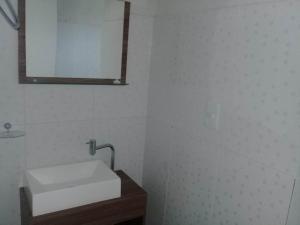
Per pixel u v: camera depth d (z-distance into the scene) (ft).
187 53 5.34
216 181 4.84
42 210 4.57
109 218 5.18
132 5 6.00
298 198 3.60
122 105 6.37
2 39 4.83
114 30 5.86
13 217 5.56
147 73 6.54
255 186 4.15
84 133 6.00
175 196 5.91
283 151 3.75
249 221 4.27
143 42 6.31
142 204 5.54
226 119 4.57
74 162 6.00
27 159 5.47
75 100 5.76
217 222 4.86
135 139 6.73
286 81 3.66
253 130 4.14
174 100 5.77
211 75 4.82
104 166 5.92
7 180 5.35
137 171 6.95
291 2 3.55
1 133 5.04
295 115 3.58
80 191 4.90
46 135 5.57
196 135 5.23
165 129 6.11
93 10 5.54
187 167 5.52
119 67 6.07
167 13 5.84
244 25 4.18
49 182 5.52
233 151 4.48
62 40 5.32
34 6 4.95
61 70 5.41
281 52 3.70
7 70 4.98
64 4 5.23
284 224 3.78
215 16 4.67
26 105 5.26
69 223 4.74
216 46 4.68
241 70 4.27
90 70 5.73
